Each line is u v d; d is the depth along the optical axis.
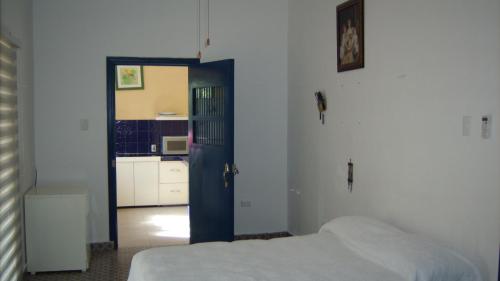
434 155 3.09
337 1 4.35
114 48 5.22
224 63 4.86
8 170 3.77
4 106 3.66
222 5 5.48
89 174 5.22
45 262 4.48
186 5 5.38
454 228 2.91
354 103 4.09
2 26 3.61
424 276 2.57
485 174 2.67
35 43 5.04
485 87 2.67
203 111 5.34
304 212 5.22
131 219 6.78
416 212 3.27
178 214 7.09
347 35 4.14
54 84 5.11
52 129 5.12
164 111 7.99
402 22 3.39
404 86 3.39
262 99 5.63
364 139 3.93
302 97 5.22
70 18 5.11
